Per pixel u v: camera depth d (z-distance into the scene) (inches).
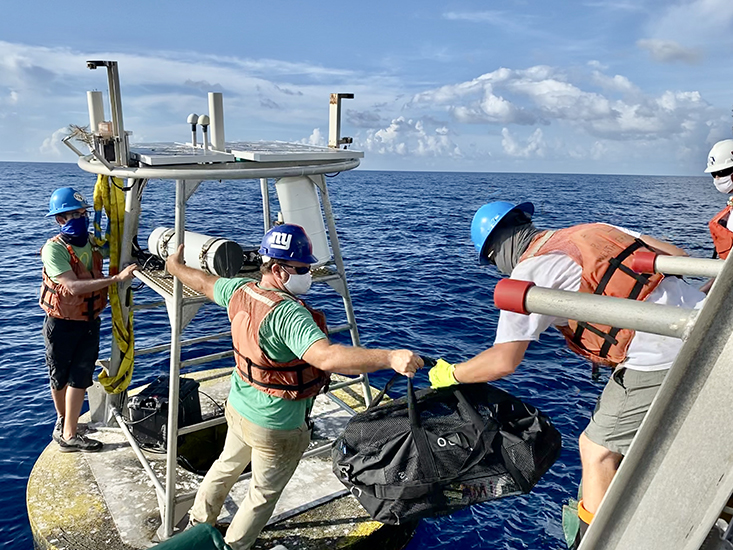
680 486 42.6
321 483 192.9
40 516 176.9
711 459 40.8
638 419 100.9
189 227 982.4
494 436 122.6
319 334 123.9
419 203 1900.8
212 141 190.1
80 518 176.1
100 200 204.8
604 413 106.0
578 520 121.5
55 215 198.4
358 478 130.6
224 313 476.7
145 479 195.2
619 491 45.5
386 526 175.2
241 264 173.2
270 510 148.6
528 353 371.6
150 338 420.2
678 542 42.9
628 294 96.3
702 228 1167.6
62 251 194.9
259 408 139.6
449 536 194.5
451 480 122.0
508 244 111.8
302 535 170.6
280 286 137.8
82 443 209.9
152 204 1457.9
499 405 129.3
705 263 90.0
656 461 43.8
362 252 815.1
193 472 198.4
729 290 38.4
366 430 134.4
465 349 408.2
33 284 583.5
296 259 135.2
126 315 215.9
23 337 412.5
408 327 453.7
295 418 141.5
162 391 207.8
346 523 175.3
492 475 122.0
